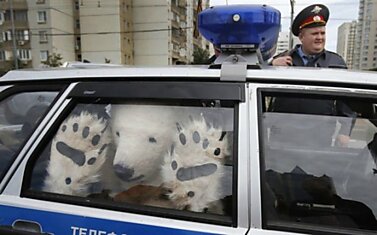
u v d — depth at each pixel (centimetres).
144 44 4050
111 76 153
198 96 141
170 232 129
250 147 130
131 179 144
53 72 165
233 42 154
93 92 152
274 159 131
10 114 164
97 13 3722
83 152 150
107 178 146
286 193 128
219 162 134
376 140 135
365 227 126
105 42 3762
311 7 274
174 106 144
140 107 147
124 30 3838
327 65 279
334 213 128
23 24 3641
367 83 133
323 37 275
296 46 298
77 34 3962
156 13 3966
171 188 139
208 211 131
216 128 137
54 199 146
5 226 144
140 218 135
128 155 146
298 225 125
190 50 4597
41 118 155
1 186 150
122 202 142
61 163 150
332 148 135
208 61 200
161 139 144
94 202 143
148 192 141
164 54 4019
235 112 135
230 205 128
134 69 155
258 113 134
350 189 131
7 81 170
